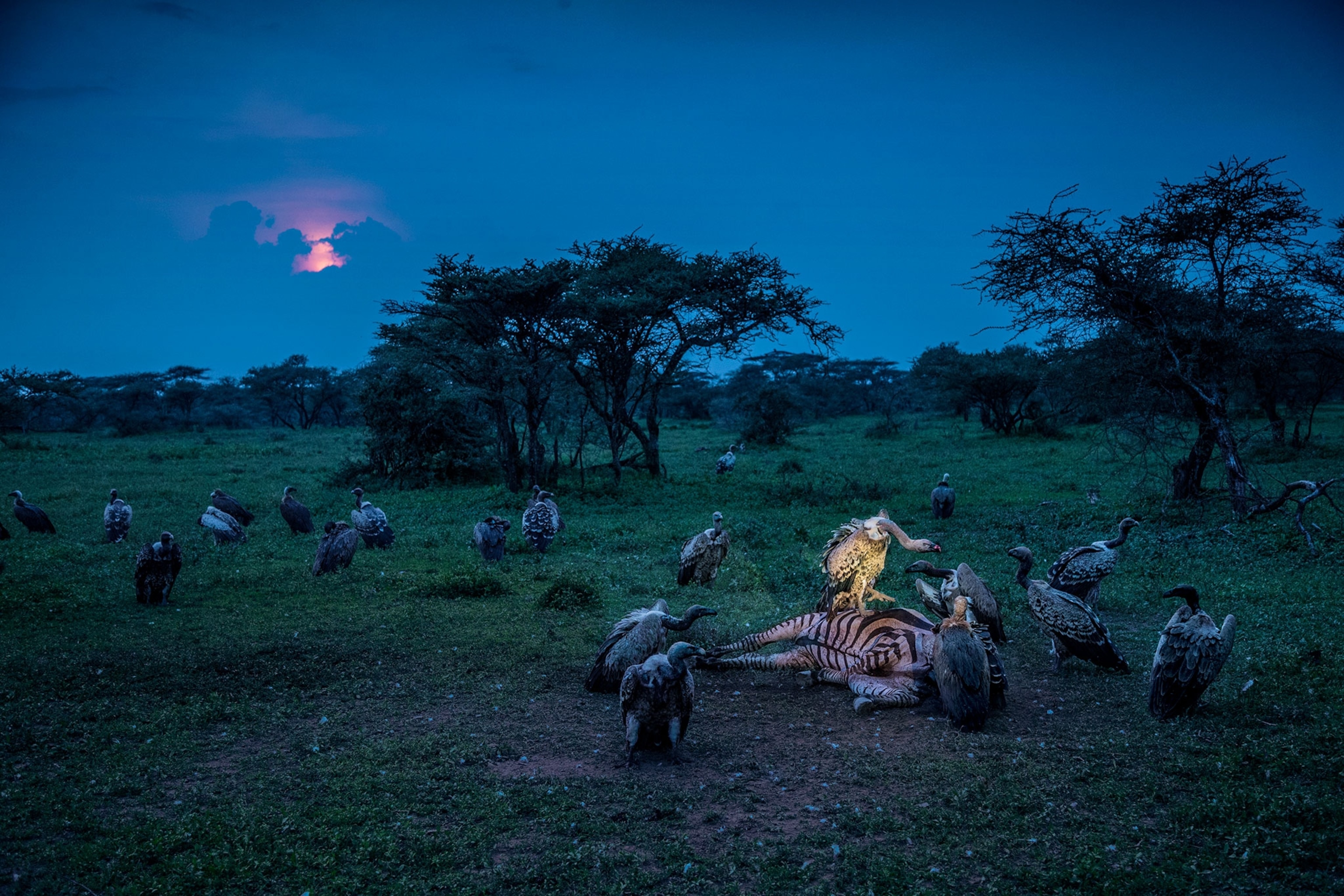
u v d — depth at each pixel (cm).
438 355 2373
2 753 673
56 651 936
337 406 7644
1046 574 1317
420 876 501
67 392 5538
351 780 628
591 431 2939
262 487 2633
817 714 777
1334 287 1941
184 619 1086
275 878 496
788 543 1644
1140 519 1745
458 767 653
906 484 2519
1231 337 1689
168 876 494
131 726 730
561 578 1190
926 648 790
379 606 1162
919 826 555
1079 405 1997
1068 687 826
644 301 2372
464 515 2059
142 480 2842
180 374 7775
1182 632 713
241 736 719
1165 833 540
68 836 546
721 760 670
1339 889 470
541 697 816
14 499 2391
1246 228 1689
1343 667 809
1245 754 639
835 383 7769
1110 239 1789
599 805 592
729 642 968
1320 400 2933
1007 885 483
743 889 492
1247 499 1653
